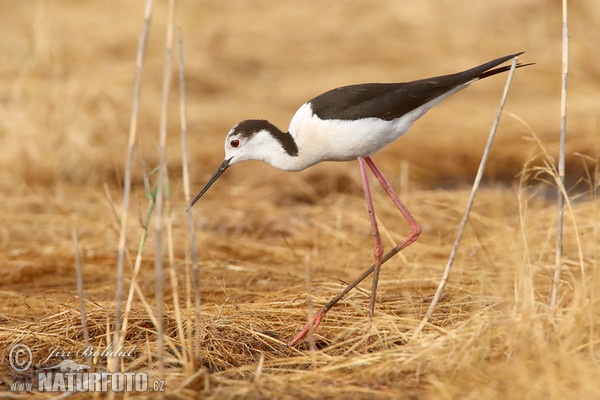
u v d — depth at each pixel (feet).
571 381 22.27
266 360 25.99
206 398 22.85
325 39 71.67
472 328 25.00
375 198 46.16
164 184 23.68
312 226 43.14
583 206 37.73
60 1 81.00
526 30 68.69
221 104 60.44
